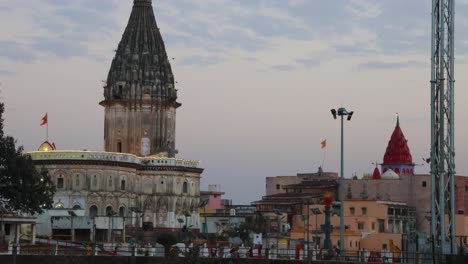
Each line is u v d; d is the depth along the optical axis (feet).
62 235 589.32
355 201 634.43
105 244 485.56
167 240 381.81
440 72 325.42
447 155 324.80
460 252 301.63
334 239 579.48
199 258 286.66
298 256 319.88
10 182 449.06
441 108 324.19
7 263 340.39
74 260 337.11
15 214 488.02
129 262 339.36
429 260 306.96
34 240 501.15
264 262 308.81
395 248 405.39
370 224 626.64
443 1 327.47
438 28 327.88
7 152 448.24
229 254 374.43
